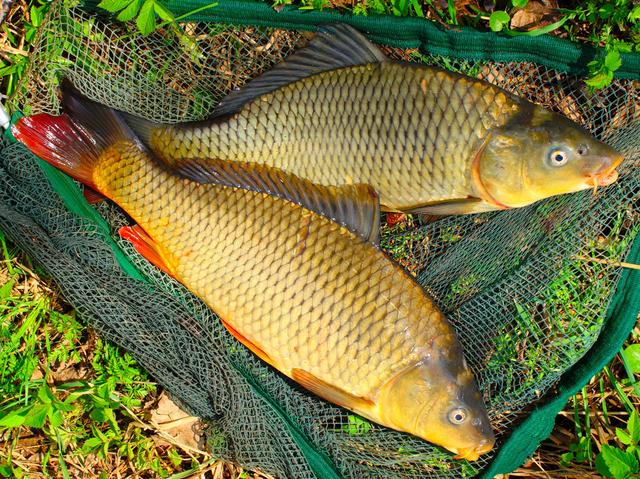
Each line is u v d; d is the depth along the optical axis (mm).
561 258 580
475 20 642
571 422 638
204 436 630
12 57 645
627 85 594
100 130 576
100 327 590
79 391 613
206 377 580
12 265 644
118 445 630
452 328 544
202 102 635
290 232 543
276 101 578
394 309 534
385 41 599
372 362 538
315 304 540
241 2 587
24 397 617
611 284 573
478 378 587
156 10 556
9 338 625
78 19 599
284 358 554
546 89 615
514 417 588
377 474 596
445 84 559
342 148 574
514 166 560
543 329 582
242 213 550
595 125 613
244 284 551
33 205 579
